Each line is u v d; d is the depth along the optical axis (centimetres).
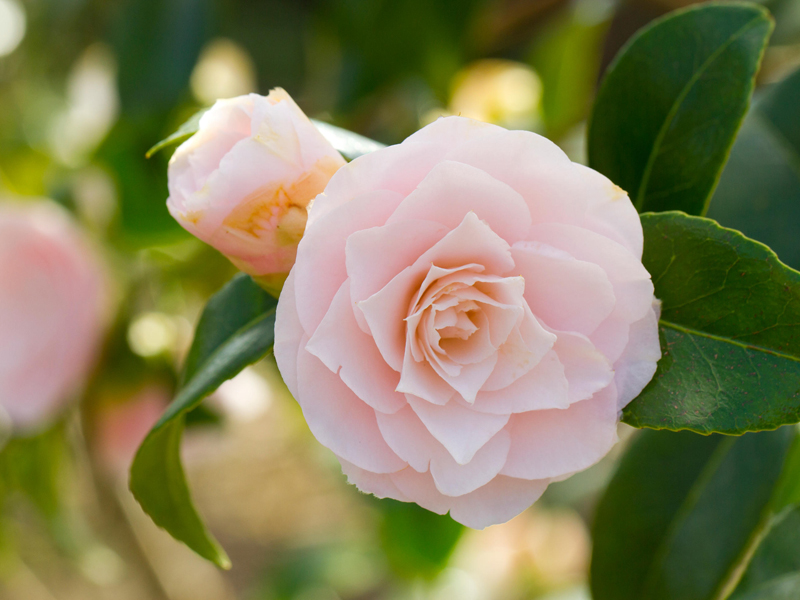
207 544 43
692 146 43
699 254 39
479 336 39
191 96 64
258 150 38
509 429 38
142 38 64
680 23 44
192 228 38
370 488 38
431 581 78
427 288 38
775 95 50
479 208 37
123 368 57
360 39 65
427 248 38
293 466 149
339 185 37
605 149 45
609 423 38
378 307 37
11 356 53
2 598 121
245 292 43
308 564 108
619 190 37
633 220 37
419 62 66
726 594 46
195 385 41
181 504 43
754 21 43
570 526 100
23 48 81
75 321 54
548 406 38
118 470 60
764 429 37
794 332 38
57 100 79
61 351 54
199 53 64
